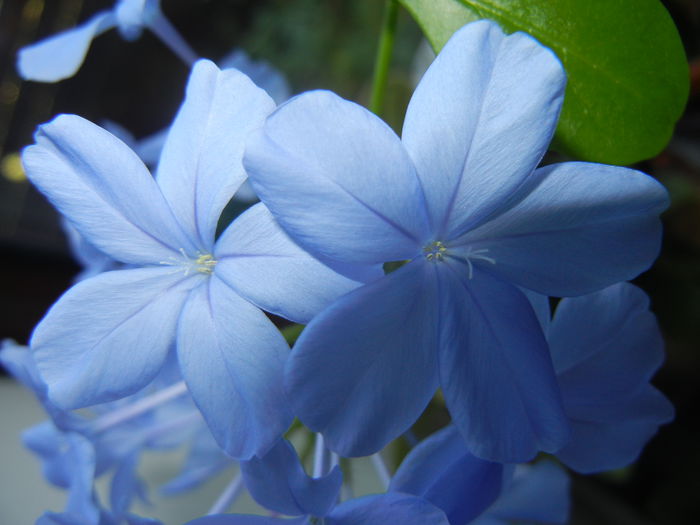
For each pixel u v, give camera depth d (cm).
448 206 5
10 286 14
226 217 8
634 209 5
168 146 6
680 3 9
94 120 15
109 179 5
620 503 12
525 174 5
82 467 6
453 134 5
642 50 6
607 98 6
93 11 14
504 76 5
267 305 5
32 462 12
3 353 7
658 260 10
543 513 7
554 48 6
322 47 15
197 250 6
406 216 5
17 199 14
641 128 6
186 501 11
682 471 11
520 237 5
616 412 6
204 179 5
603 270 5
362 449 5
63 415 6
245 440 5
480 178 5
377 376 5
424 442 5
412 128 5
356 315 5
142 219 6
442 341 5
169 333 6
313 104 5
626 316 6
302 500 5
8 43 14
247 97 5
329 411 5
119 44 14
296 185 5
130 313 5
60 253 14
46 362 5
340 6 15
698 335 10
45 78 7
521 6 6
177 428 8
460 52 5
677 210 10
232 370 5
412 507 5
